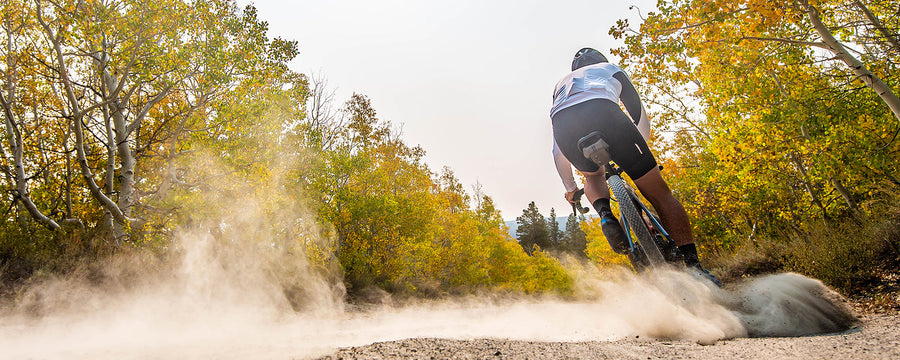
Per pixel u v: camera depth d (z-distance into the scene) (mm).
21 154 11188
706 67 8422
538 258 38000
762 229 12820
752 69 8172
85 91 13805
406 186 27250
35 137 14000
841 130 7906
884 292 3721
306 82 19922
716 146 10344
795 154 9930
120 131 13703
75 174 14203
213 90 13297
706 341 2154
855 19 8180
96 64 13641
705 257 10961
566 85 2869
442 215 29297
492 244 36844
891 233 4758
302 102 17391
